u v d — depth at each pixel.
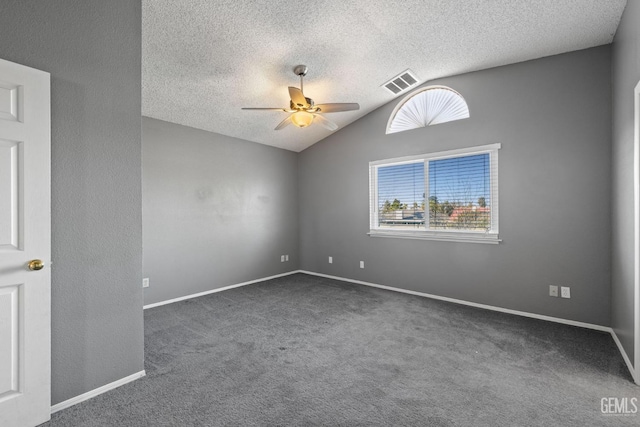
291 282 4.79
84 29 1.80
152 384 1.98
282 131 4.64
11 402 1.51
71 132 1.75
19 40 1.56
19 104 1.54
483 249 3.49
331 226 5.07
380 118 4.38
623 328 2.32
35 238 1.58
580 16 2.40
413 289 4.10
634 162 2.00
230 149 4.55
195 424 1.61
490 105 3.40
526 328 2.87
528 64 3.16
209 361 2.29
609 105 2.74
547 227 3.07
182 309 3.52
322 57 3.06
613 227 2.65
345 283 4.71
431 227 3.95
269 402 1.79
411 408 1.73
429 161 3.96
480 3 2.36
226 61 2.92
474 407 1.73
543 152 3.08
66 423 1.61
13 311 1.52
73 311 1.77
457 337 2.69
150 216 3.66
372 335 2.75
